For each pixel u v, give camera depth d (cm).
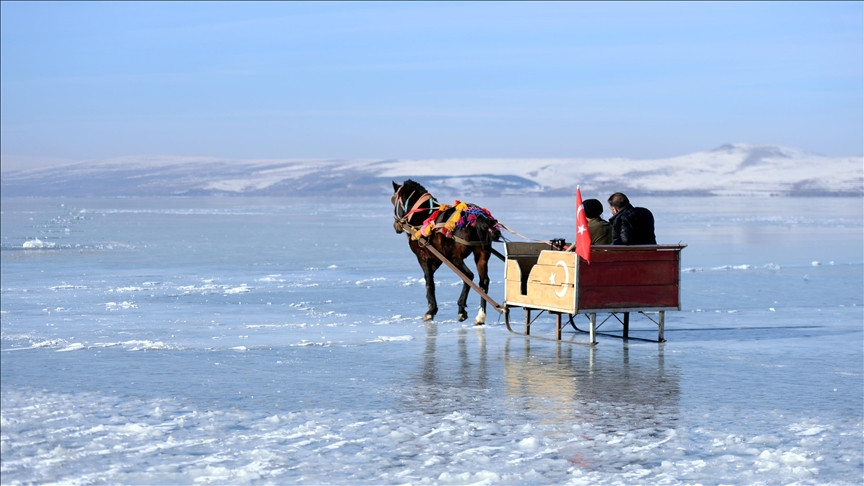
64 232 5425
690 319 1552
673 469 662
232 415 823
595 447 721
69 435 755
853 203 17375
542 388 948
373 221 7238
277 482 635
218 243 4094
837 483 632
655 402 880
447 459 689
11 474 651
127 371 1038
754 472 655
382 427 780
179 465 673
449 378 1002
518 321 1523
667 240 4322
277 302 1794
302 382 977
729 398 899
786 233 5091
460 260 1466
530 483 633
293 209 12456
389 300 1831
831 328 1431
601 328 1430
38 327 1434
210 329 1409
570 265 1249
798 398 898
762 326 1459
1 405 860
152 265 2833
